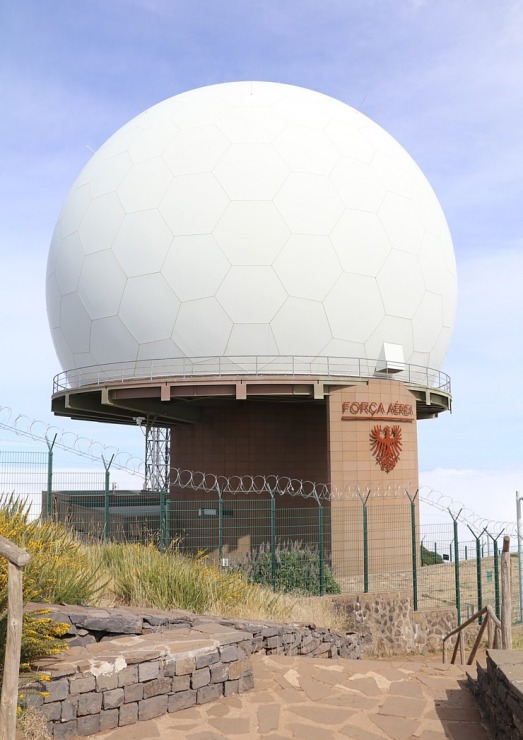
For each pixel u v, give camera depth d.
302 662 8.64
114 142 24.92
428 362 24.19
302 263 20.67
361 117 25.69
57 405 25.67
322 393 20.70
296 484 25.39
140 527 21.28
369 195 22.19
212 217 20.83
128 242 21.69
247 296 20.56
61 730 6.03
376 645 15.60
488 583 19.36
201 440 25.86
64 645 6.57
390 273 21.95
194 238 20.83
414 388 22.83
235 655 7.54
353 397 21.11
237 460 25.27
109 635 8.21
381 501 21.11
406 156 25.84
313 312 20.81
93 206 23.05
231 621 9.41
